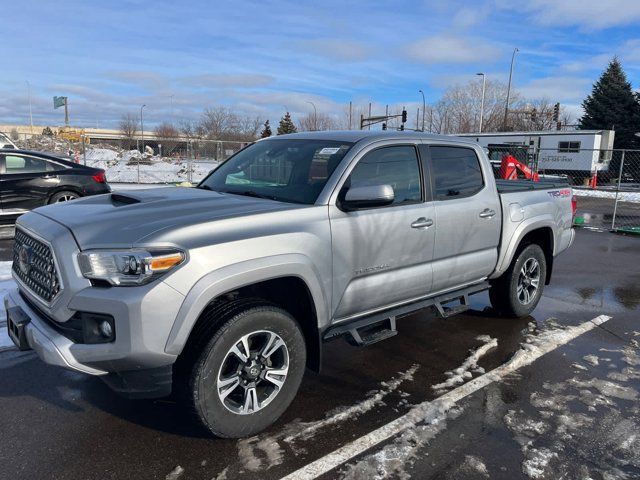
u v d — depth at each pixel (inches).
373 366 175.9
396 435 133.6
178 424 136.3
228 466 119.3
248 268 121.5
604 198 909.2
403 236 160.9
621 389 162.9
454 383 164.1
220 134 2267.5
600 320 230.8
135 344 109.7
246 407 127.5
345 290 147.6
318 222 139.2
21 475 114.9
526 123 2437.3
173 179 1004.6
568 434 136.2
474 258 191.3
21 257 138.0
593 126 1731.1
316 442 129.5
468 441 131.6
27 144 1470.2
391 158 164.2
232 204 138.6
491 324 221.1
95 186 411.8
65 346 114.4
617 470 121.6
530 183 239.0
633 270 338.3
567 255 387.9
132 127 2755.9
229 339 121.1
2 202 378.3
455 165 185.9
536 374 172.6
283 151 170.9
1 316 203.6
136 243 113.1
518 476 118.5
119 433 131.8
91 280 114.3
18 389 153.7
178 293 112.6
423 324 219.8
